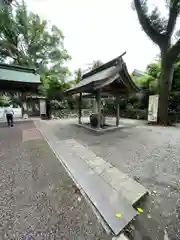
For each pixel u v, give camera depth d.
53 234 1.26
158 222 1.41
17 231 1.29
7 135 5.62
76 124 8.85
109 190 1.95
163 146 4.07
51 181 2.20
